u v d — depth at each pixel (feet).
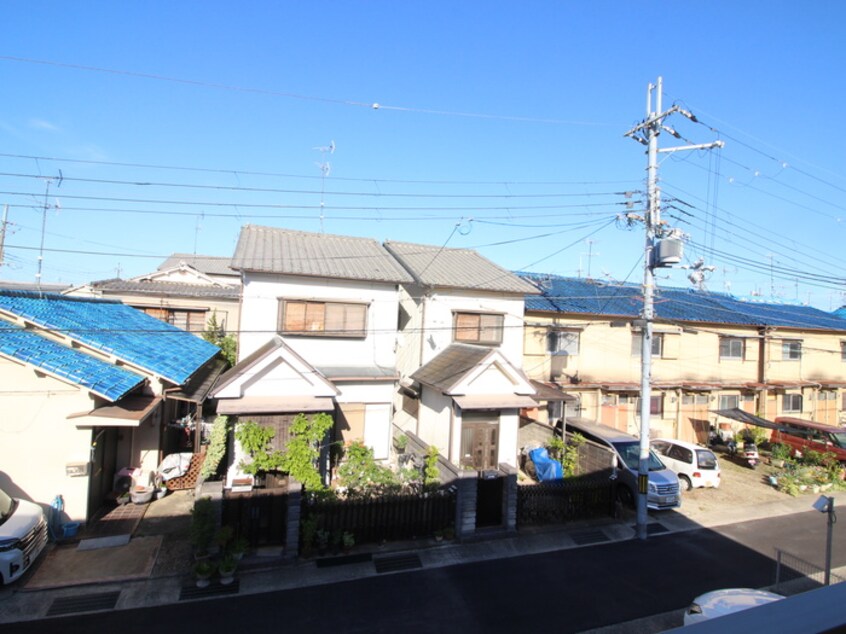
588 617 29.22
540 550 37.52
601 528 42.09
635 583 33.37
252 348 51.34
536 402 49.37
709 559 37.50
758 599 25.91
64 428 36.04
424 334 58.29
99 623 26.27
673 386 71.97
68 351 40.19
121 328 50.42
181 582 30.27
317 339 53.57
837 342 90.63
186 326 74.74
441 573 33.32
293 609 28.43
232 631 26.20
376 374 52.90
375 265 58.18
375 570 33.06
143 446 43.57
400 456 50.88
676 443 57.06
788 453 66.95
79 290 76.89
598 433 54.29
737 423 78.69
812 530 44.50
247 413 40.29
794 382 82.69
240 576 31.27
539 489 41.98
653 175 42.70
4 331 38.70
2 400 35.35
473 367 47.78
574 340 68.08
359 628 27.07
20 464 35.40
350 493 38.91
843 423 90.17
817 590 4.93
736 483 57.88
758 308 92.22
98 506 39.24
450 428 47.85
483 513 40.37
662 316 72.54
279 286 52.31
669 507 46.78
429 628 27.40
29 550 29.66
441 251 70.90
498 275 65.00
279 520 34.14
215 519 31.89
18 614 26.63
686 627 4.15
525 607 29.91
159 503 41.14
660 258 40.91
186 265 82.53
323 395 44.29
